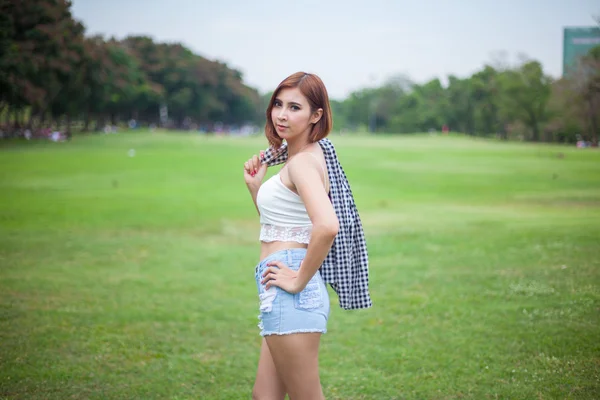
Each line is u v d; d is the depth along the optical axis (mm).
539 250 8148
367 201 13953
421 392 3996
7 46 37906
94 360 4555
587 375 4176
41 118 51156
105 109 83125
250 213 12227
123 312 5746
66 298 6191
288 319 2609
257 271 2793
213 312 5785
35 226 10383
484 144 45875
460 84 91688
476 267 7348
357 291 2885
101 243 9078
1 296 6211
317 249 2504
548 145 42406
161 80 107875
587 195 14289
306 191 2559
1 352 4672
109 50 66312
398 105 121375
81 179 18547
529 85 53000
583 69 30078
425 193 15359
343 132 124375
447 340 4930
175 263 7871
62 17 43938
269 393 2852
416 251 8367
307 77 2756
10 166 22828
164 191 15695
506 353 4621
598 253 7844
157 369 4406
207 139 57656
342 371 4371
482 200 13852
